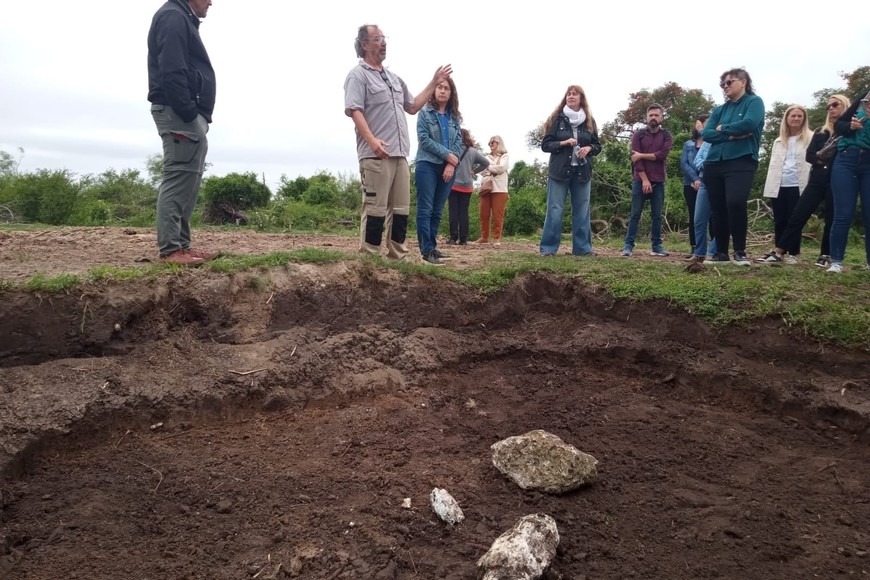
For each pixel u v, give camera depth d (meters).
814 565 2.96
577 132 7.10
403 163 5.76
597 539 3.11
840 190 5.81
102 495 3.28
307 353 4.62
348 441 3.99
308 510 3.23
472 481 3.60
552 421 4.38
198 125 4.69
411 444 4.00
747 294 5.18
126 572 2.75
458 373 5.10
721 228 6.41
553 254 7.33
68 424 3.62
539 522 2.91
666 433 4.23
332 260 5.24
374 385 4.66
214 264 4.79
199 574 2.74
